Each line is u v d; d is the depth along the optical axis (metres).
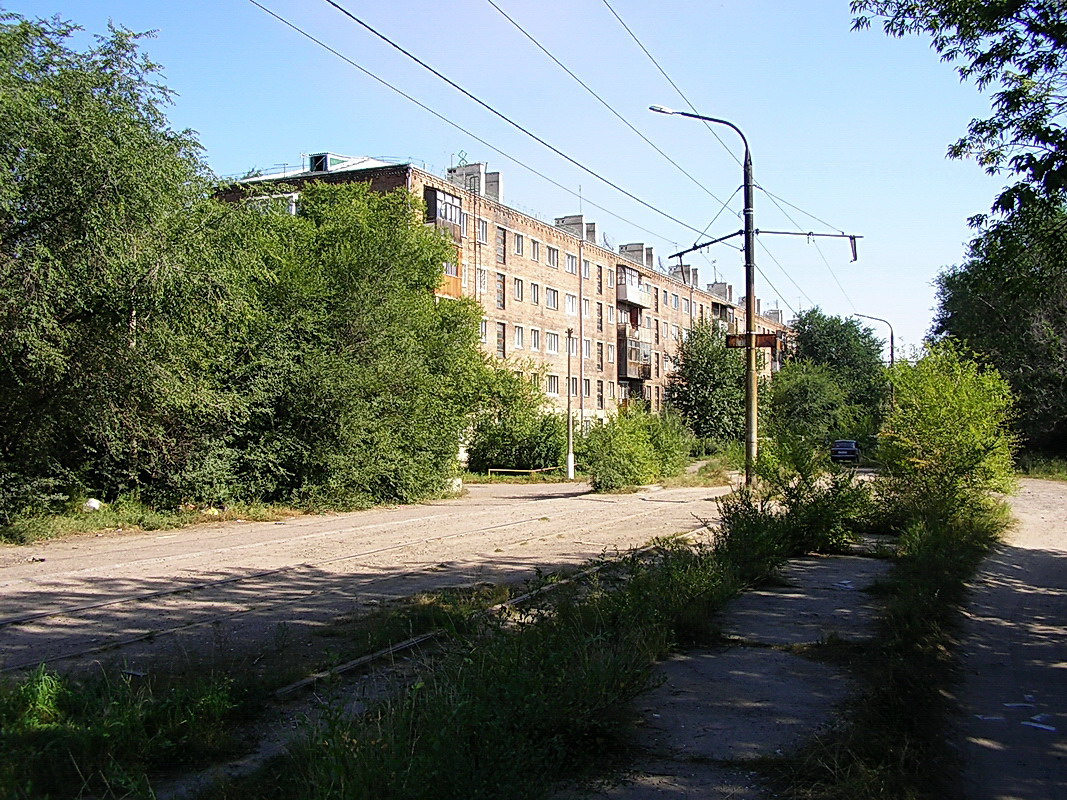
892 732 5.16
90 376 16.78
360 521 19.08
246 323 20.20
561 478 39.47
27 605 9.20
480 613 7.76
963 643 7.80
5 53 14.55
